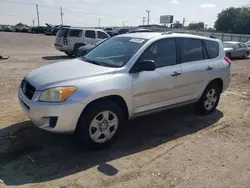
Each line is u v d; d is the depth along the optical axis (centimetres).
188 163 362
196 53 515
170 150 397
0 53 1672
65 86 349
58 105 339
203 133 467
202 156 384
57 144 396
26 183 303
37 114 349
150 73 423
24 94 387
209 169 350
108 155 374
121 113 396
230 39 4766
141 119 523
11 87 723
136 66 410
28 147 385
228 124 516
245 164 367
